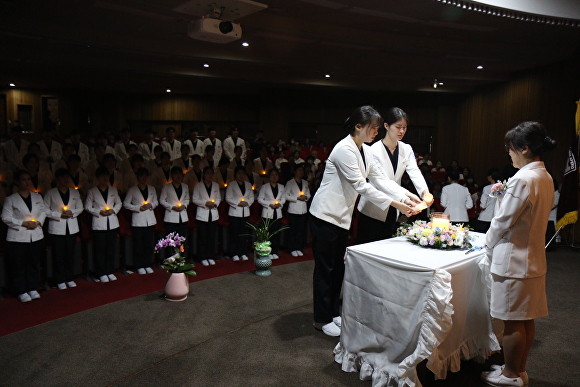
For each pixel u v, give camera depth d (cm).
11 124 1540
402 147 362
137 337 340
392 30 817
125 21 761
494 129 1250
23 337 341
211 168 589
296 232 638
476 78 1168
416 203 320
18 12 711
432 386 266
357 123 320
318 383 271
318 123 1628
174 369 289
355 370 284
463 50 913
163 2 647
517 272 249
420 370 258
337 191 331
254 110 1686
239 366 293
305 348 320
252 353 311
